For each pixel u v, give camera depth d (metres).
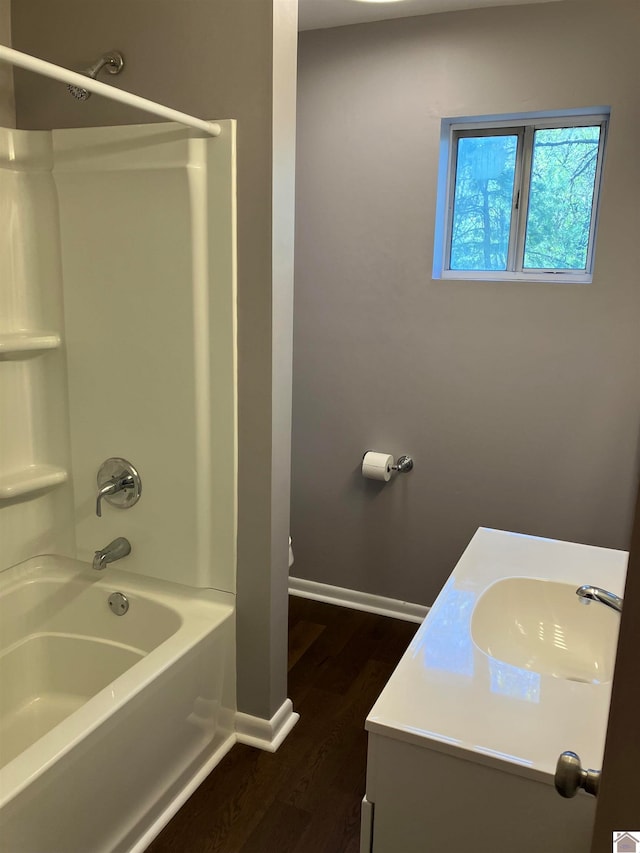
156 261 1.96
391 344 2.74
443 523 2.82
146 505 2.14
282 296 1.94
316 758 2.14
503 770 1.14
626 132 2.27
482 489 2.72
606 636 1.66
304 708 2.38
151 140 1.90
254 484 2.02
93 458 2.19
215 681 2.08
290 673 2.58
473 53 2.42
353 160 2.66
